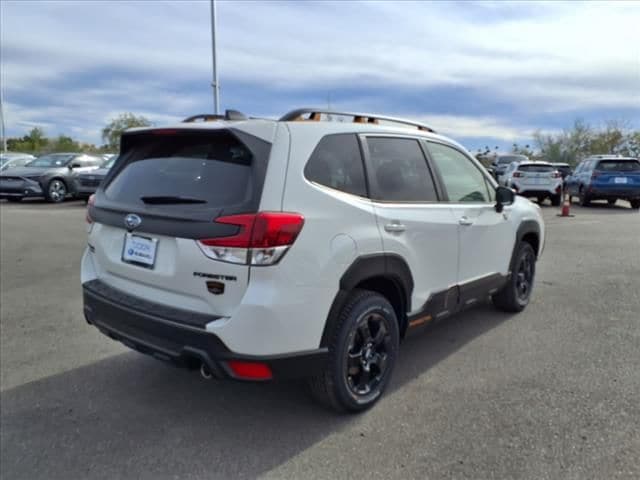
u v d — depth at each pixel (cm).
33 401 363
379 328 344
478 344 455
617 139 4819
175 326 290
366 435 314
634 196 1695
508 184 1888
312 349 296
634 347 440
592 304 566
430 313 389
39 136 5581
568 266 761
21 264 782
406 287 359
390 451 297
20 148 5428
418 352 439
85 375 403
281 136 299
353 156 336
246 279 273
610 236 1057
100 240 350
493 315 533
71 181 1742
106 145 5300
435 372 399
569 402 347
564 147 4919
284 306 278
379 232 330
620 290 622
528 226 537
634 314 529
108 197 350
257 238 271
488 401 351
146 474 282
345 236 307
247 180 285
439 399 356
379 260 329
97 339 478
